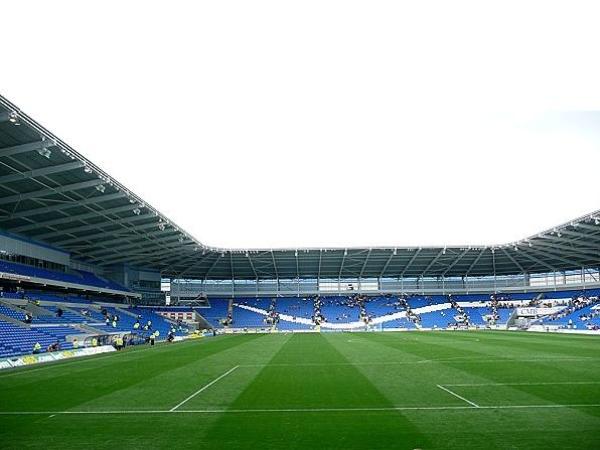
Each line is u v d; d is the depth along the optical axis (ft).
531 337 174.60
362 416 45.47
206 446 36.94
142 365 96.89
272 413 47.62
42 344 131.34
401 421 43.16
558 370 76.13
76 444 38.34
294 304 296.10
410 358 98.99
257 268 285.43
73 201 144.87
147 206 160.97
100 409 51.60
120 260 241.55
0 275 143.95
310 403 52.08
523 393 55.88
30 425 44.80
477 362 89.61
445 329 268.41
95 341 146.51
